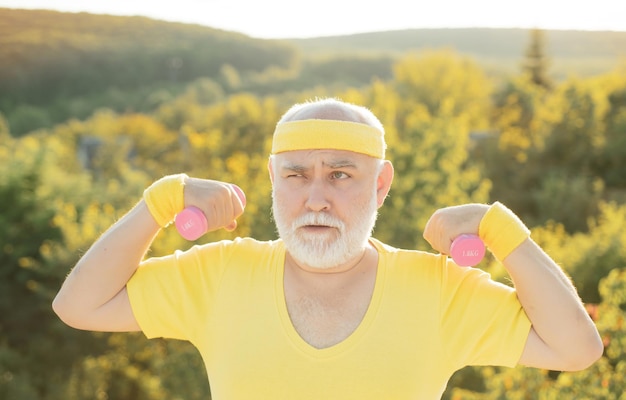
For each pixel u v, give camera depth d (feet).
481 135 160.04
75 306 7.89
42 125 328.90
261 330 7.64
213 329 7.89
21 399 62.23
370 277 7.85
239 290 7.89
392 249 8.38
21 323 70.69
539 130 138.51
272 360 7.52
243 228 55.42
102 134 229.45
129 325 8.11
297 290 7.79
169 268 8.13
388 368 7.41
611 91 141.18
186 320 8.04
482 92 207.31
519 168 133.28
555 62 449.06
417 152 66.13
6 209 75.00
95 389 64.85
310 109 7.79
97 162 174.70
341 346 7.44
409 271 7.87
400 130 90.17
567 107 130.82
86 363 66.69
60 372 67.15
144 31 485.15
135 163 189.47
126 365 66.13
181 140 206.80
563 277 7.70
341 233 7.57
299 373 7.44
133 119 238.48
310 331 7.59
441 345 7.66
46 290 69.05
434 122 69.56
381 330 7.52
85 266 7.88
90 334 65.98
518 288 7.65
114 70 419.74
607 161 128.26
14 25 430.20
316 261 7.52
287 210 7.68
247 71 475.72
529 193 126.82
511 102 173.06
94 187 88.33
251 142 143.13
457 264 7.61
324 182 7.58
